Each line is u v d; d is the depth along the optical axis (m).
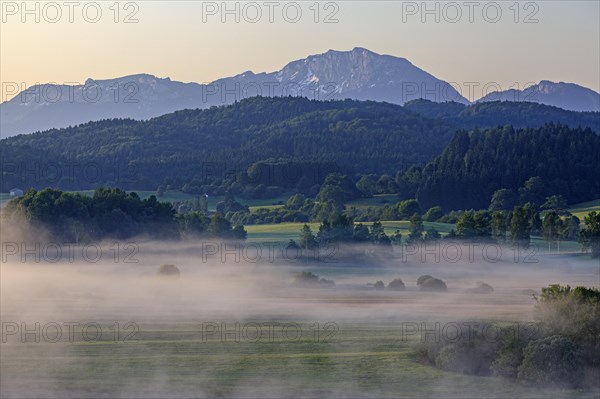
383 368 122.00
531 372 114.50
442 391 111.25
